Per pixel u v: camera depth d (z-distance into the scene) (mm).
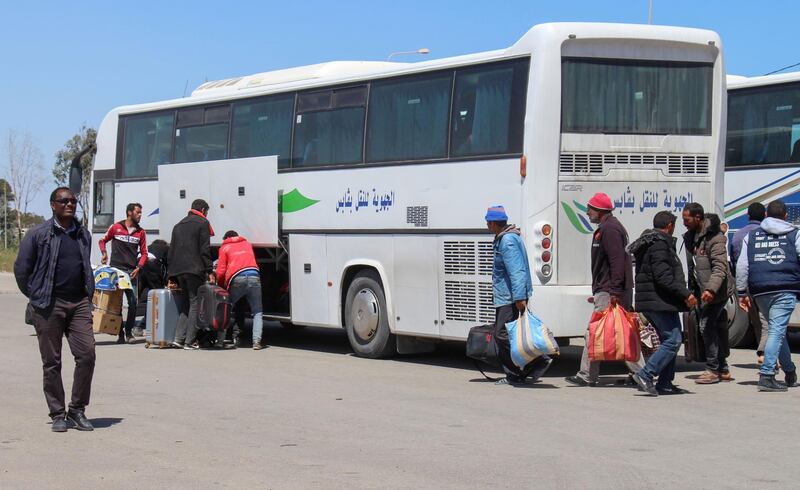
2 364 13656
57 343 9031
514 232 11664
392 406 10359
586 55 12484
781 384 11422
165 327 15844
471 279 13047
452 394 11180
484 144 12883
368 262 14461
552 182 12320
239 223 16469
